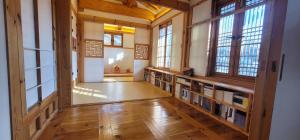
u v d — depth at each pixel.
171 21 4.90
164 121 2.45
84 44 5.64
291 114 1.50
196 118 2.61
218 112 2.61
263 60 1.43
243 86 2.29
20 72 1.37
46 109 2.20
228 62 2.86
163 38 5.50
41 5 2.00
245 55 2.50
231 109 2.32
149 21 6.50
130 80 6.55
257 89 1.50
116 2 5.50
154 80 5.44
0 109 1.08
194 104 3.17
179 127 2.26
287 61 1.36
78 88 4.59
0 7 1.09
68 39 2.76
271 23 1.35
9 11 1.19
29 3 1.69
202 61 3.44
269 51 1.37
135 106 3.13
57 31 2.66
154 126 2.26
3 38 1.12
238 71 2.64
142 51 6.56
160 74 5.08
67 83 2.87
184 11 3.91
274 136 1.44
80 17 5.49
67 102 2.92
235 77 2.68
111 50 8.29
